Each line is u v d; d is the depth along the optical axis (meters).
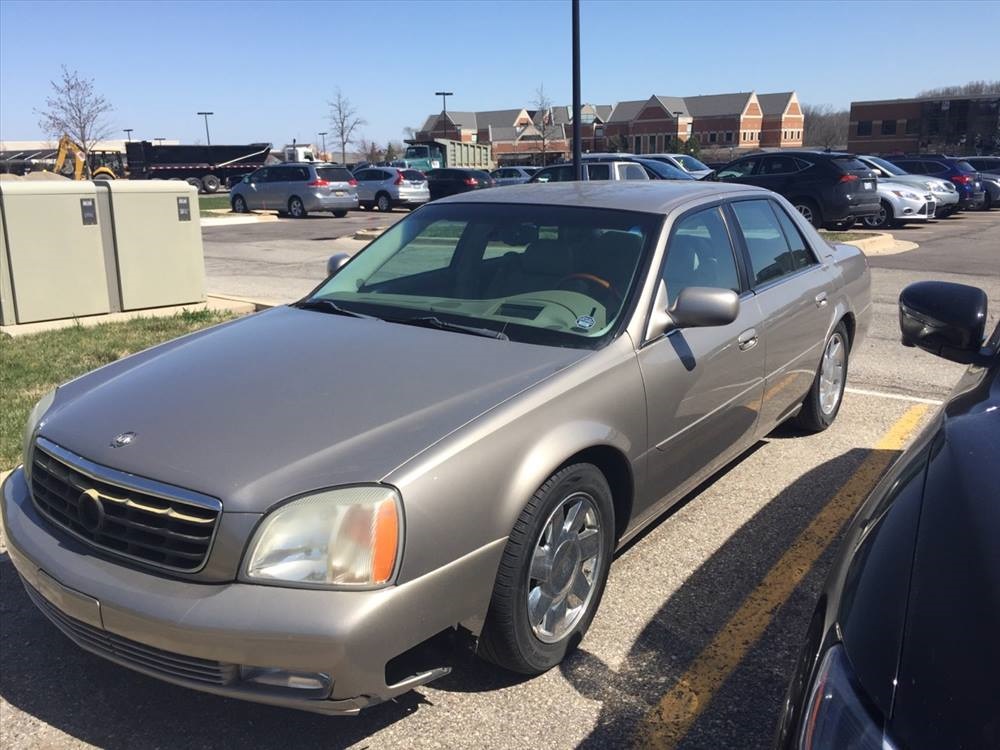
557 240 3.91
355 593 2.37
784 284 4.68
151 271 9.09
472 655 2.99
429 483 2.51
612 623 3.38
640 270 3.61
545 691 2.97
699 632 3.32
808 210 18.34
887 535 1.84
